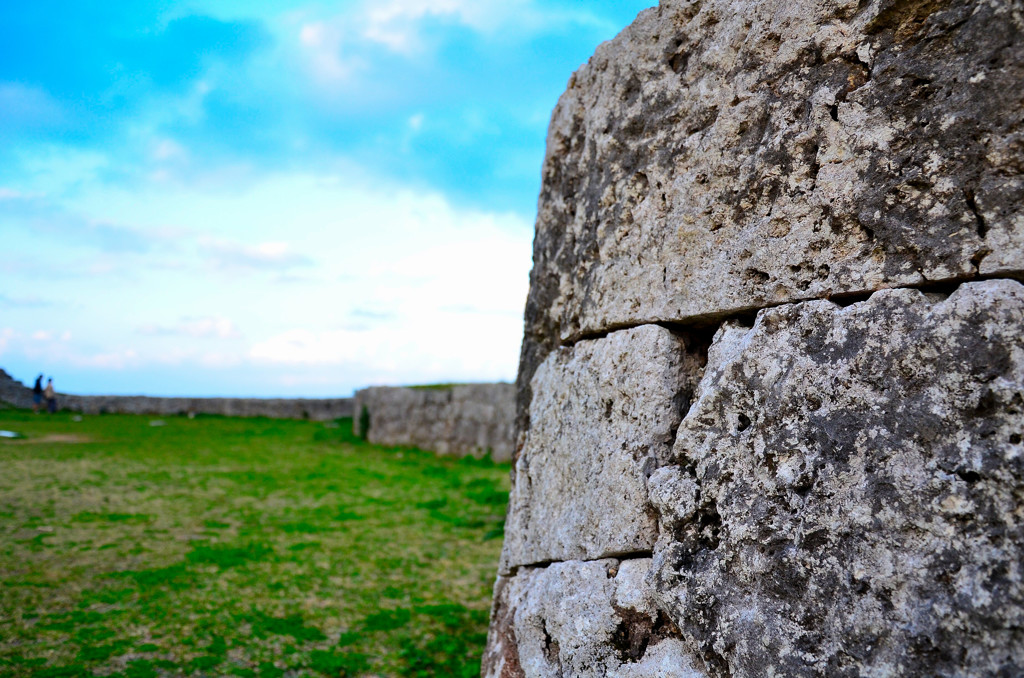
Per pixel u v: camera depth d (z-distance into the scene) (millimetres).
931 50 1938
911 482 1791
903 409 1840
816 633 1885
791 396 2053
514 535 3191
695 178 2439
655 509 2428
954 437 1750
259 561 6645
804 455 1989
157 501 9227
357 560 6828
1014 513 1638
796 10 2230
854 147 2047
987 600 1628
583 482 2758
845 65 2123
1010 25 1799
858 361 1940
